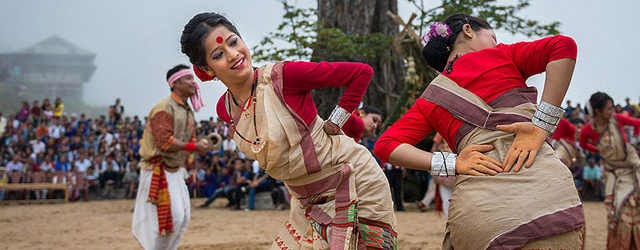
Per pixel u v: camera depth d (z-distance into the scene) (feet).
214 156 54.75
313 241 8.21
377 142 7.95
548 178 6.56
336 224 7.97
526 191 6.51
